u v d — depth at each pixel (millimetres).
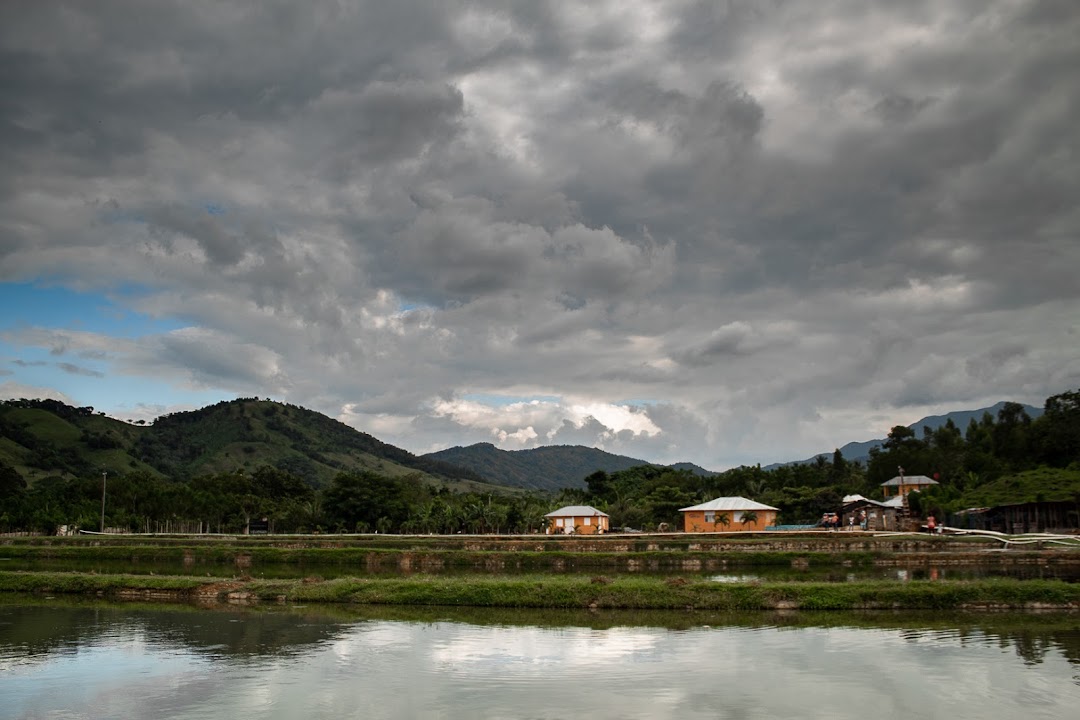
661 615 46250
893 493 153875
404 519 146250
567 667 32844
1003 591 47656
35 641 39469
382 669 32719
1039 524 104500
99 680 31266
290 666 33469
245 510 164250
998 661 33281
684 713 26328
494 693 28859
